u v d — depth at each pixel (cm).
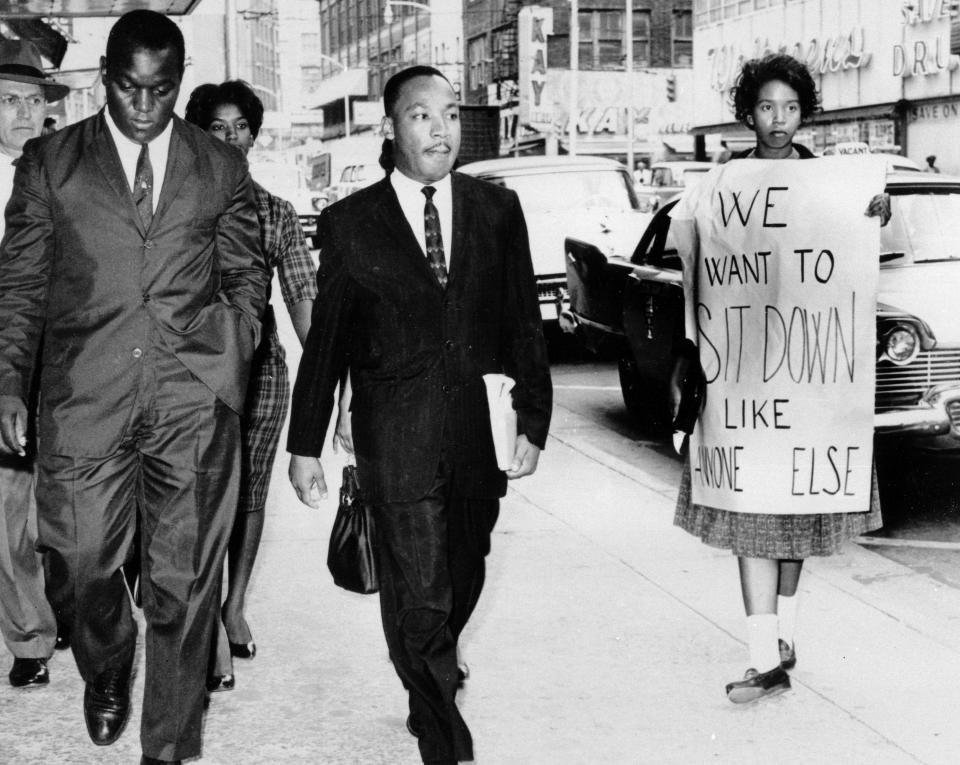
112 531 342
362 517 354
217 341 340
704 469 405
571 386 1098
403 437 335
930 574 562
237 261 350
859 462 393
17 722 390
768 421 395
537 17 4572
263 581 529
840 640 458
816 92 406
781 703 401
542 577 528
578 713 394
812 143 3253
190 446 338
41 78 444
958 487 718
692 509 418
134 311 332
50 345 339
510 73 5056
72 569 342
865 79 2959
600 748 370
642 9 4834
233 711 398
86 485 337
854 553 596
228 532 347
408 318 336
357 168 3712
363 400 342
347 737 378
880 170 394
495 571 537
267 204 411
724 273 401
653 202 2420
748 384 397
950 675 424
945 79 2683
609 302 920
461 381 338
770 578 400
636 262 896
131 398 334
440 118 338
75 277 333
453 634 356
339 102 7969
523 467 353
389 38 7175
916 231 714
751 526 398
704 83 3725
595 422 931
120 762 361
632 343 857
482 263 341
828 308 392
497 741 375
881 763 358
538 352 352
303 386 345
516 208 352
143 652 450
